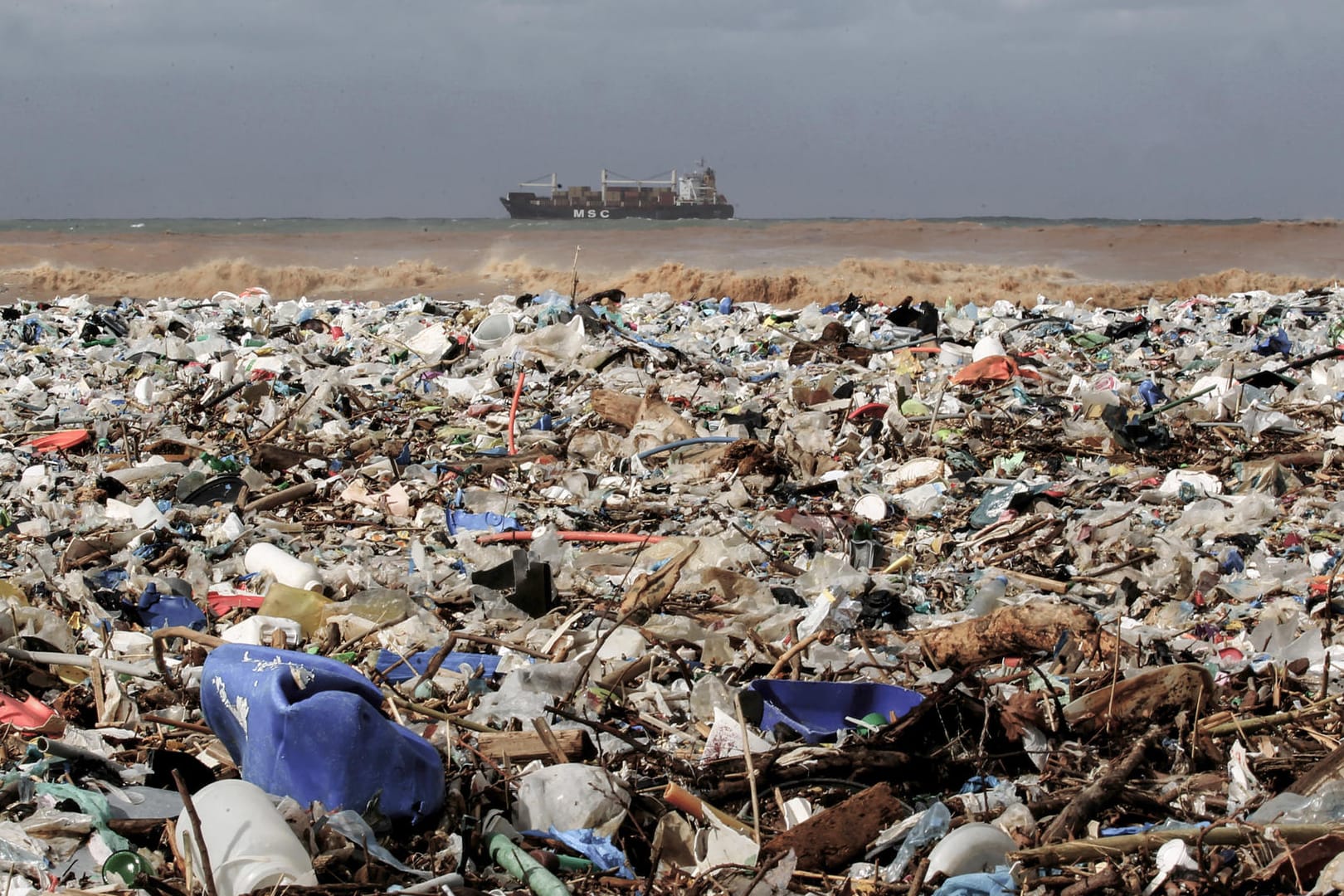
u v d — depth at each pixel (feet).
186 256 161.79
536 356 46.26
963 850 12.69
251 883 11.59
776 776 14.74
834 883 12.85
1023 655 16.92
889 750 15.16
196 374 45.19
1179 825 13.47
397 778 13.30
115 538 25.31
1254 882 12.32
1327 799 13.46
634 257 165.99
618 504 28.99
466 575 23.35
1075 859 12.67
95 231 280.31
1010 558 25.23
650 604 18.54
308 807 13.14
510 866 12.75
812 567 23.58
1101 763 15.35
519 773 14.47
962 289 105.60
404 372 45.75
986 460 33.50
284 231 288.30
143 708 17.06
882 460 33.55
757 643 19.36
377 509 28.58
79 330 53.72
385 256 165.37
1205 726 15.96
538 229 312.50
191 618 20.95
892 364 46.96
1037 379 43.06
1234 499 28.14
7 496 29.58
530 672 17.21
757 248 186.91
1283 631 19.79
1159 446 34.32
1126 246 191.83
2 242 199.21
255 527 26.68
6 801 13.61
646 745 16.06
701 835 13.62
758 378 45.24
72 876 12.32
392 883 12.35
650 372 45.27
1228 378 41.09
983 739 15.02
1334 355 44.80
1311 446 33.99
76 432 34.88
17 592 20.92
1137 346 51.57
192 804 12.10
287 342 50.90
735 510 28.48
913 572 24.40
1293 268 139.03
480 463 31.89
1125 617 21.44
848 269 121.80
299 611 20.61
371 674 18.25
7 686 17.60
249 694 13.62
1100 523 26.35
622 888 12.70
